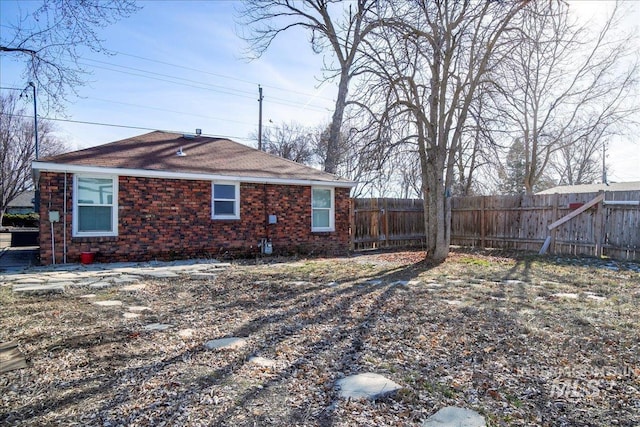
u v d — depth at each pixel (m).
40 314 5.06
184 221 10.97
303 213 12.98
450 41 9.64
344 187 13.84
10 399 2.75
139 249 10.35
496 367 3.44
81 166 9.48
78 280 7.46
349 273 8.67
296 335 4.29
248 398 2.81
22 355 3.60
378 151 9.83
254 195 12.09
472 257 11.45
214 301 5.92
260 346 3.92
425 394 2.90
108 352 3.70
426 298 6.12
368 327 4.59
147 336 4.20
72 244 9.64
